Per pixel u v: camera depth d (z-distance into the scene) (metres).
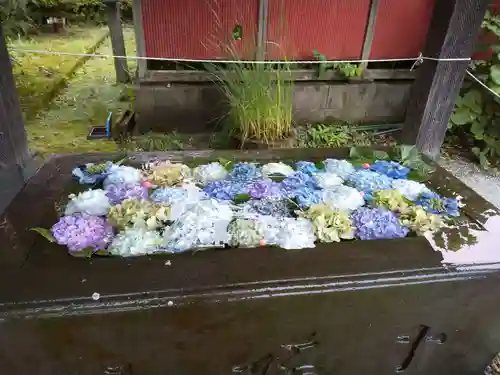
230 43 2.77
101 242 1.13
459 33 1.66
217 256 1.11
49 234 1.15
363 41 3.01
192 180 1.44
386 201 1.34
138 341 1.02
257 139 2.51
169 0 2.63
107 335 1.00
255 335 1.09
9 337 0.95
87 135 2.90
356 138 3.02
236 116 2.56
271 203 1.31
